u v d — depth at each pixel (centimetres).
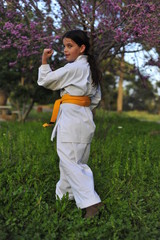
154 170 373
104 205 266
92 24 468
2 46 502
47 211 253
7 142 492
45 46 525
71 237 217
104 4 483
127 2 438
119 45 527
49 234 219
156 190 312
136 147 514
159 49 533
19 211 249
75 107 249
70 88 249
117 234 224
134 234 221
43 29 521
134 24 428
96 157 415
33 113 1574
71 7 498
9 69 835
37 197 273
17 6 493
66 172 248
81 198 242
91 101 268
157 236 226
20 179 323
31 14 518
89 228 231
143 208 271
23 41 491
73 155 248
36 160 399
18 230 227
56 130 261
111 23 461
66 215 250
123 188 311
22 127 743
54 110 261
